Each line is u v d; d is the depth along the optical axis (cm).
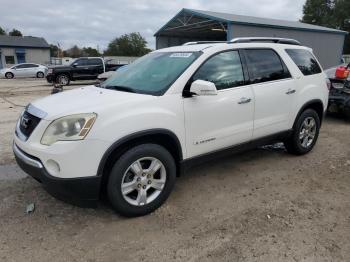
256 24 2166
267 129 490
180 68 411
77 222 367
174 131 384
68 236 342
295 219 372
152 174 378
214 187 453
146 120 361
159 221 370
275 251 317
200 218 375
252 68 470
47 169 336
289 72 520
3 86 2138
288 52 531
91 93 411
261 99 471
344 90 816
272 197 425
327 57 2630
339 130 766
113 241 334
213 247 324
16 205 402
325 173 503
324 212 388
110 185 353
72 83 2314
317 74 572
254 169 516
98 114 338
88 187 338
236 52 457
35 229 354
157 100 376
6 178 477
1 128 778
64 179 330
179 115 388
